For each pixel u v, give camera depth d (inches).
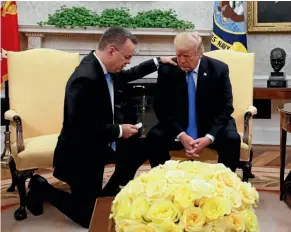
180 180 38.6
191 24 188.1
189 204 36.3
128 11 192.5
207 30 187.9
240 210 38.6
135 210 37.7
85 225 96.7
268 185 129.4
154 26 184.5
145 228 36.6
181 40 98.6
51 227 97.7
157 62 106.9
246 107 118.9
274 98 170.6
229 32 178.1
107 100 94.3
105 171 150.3
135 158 102.7
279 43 191.9
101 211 58.9
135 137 103.1
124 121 132.5
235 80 120.7
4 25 164.9
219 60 113.2
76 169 94.6
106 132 92.4
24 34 186.1
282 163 114.2
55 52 121.2
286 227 94.6
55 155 96.5
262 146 193.9
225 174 41.2
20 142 101.4
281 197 114.8
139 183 40.4
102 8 194.4
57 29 182.1
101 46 94.1
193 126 104.2
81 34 185.3
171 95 104.6
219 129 100.4
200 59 104.1
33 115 115.0
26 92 115.2
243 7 181.0
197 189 36.9
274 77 175.8
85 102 90.9
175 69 104.3
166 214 36.1
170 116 104.7
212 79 102.7
